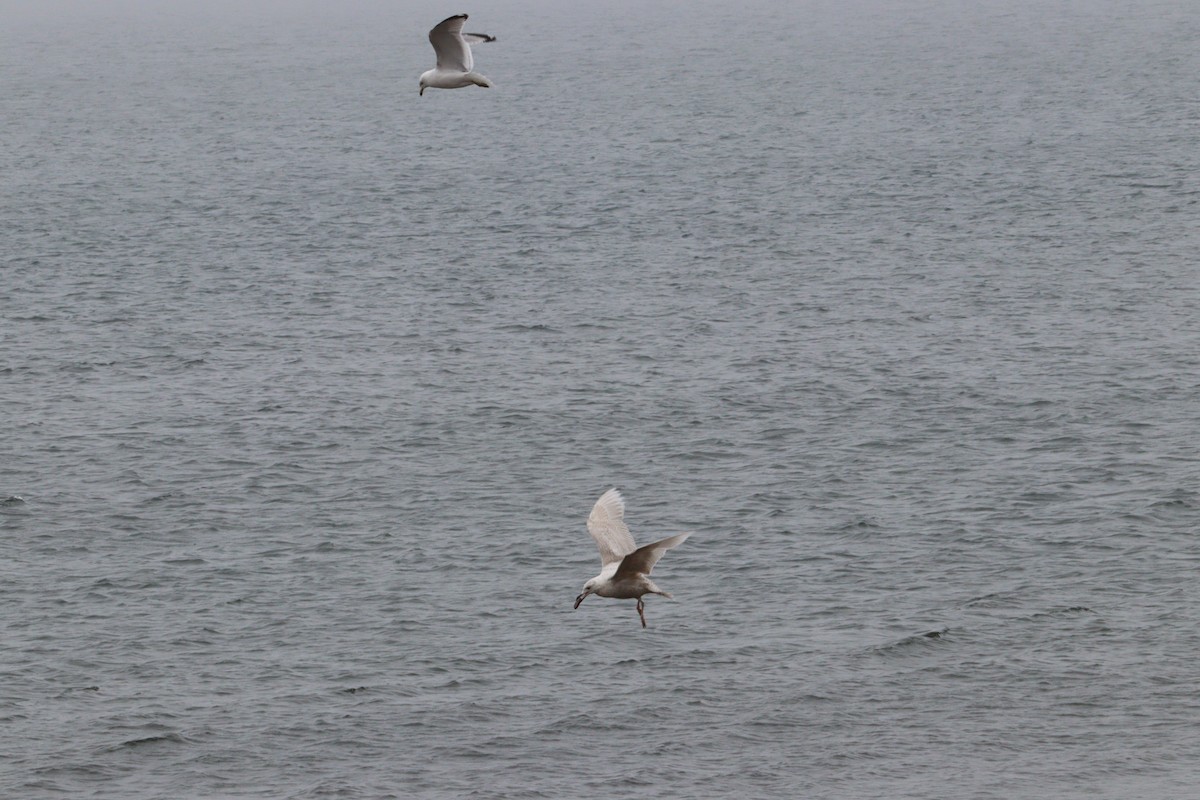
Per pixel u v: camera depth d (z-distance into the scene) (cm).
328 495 5166
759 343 6862
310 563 4641
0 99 19125
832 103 16025
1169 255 8356
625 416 5897
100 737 3694
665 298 7775
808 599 4362
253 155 13838
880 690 3872
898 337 6906
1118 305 7338
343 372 6556
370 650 4106
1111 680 3897
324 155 13738
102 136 15400
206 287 8294
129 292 8188
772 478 5259
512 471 5366
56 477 5334
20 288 8306
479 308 7669
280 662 4053
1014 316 7200
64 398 6253
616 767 3562
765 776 3519
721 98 16950
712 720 3753
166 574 4562
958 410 5884
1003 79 17575
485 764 3578
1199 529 4747
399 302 7850
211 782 3522
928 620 4216
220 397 6231
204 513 5019
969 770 3531
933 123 14125
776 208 10206
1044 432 5628
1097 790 3438
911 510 4956
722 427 5759
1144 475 5191
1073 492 5059
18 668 4012
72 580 4531
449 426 5819
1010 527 4794
